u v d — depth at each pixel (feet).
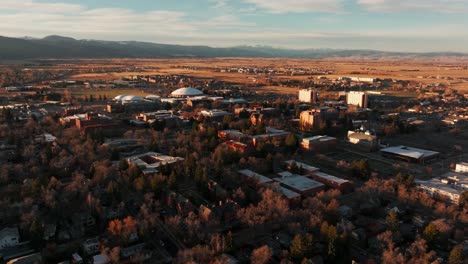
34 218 597.52
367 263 532.32
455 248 534.37
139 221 615.98
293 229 605.73
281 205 651.66
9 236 563.89
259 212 645.51
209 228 622.54
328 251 554.05
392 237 593.42
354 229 628.28
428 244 575.79
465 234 625.00
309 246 549.95
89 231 615.98
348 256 564.71
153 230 618.03
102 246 551.59
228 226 636.07
